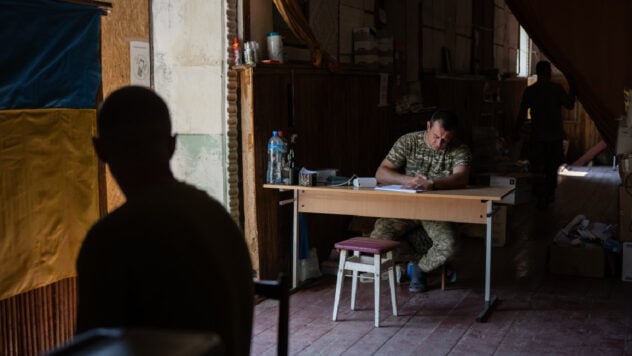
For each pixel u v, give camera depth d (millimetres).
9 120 3121
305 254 5359
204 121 4867
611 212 8164
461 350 3922
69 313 3590
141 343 854
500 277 5504
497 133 9281
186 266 1361
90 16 3543
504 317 4504
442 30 8961
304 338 4141
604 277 5465
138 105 1542
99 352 828
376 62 6512
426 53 8367
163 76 4953
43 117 3293
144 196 1435
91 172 3584
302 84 5336
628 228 5324
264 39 5113
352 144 6133
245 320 1521
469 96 9711
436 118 4781
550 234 7086
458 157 4906
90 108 3592
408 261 5109
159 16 4902
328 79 5695
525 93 8406
